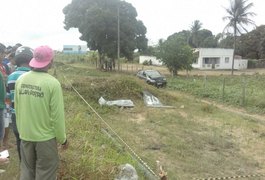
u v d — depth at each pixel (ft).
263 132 45.09
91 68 171.01
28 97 13.14
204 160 32.27
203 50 194.18
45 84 13.01
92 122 37.58
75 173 18.34
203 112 57.62
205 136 41.09
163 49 132.26
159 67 193.47
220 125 48.19
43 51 13.38
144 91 63.26
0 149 22.39
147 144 35.83
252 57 238.07
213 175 28.48
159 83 92.94
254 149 37.35
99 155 23.22
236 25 160.25
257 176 28.81
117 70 156.25
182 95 79.20
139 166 25.07
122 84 62.34
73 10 161.58
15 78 17.54
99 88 59.62
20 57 17.69
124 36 150.61
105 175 19.10
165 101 63.41
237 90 82.07
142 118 49.52
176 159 31.86
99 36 150.61
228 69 197.36
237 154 35.12
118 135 37.50
